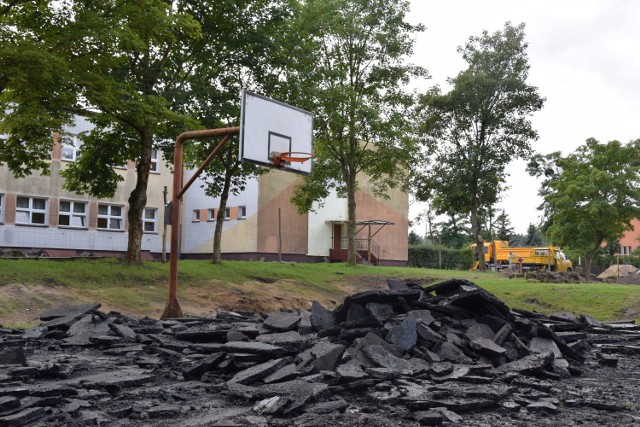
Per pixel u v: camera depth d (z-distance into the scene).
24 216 34.78
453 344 8.77
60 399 5.93
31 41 17.69
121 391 6.74
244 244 41.94
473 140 41.19
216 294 21.97
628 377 9.00
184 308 19.19
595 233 43.12
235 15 24.88
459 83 39.94
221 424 5.29
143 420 5.54
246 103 15.04
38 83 17.70
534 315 13.80
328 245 46.81
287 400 5.94
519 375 7.96
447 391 6.57
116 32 18.39
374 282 30.00
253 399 6.26
